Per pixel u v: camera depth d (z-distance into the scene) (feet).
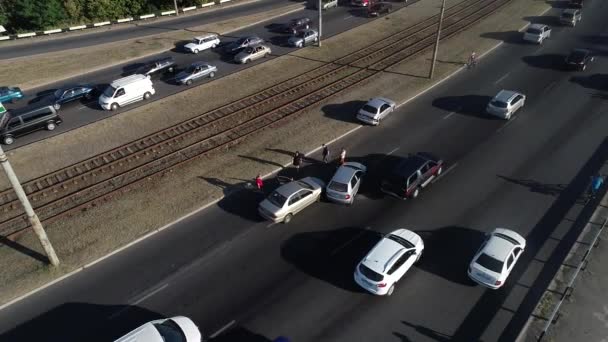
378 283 65.62
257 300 67.87
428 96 126.52
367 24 183.73
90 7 196.54
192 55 157.89
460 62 146.72
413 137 107.76
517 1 203.72
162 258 75.97
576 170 94.02
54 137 111.45
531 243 76.54
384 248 69.97
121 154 104.53
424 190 90.12
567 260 73.00
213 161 101.55
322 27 181.37
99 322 65.26
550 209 83.92
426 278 70.95
